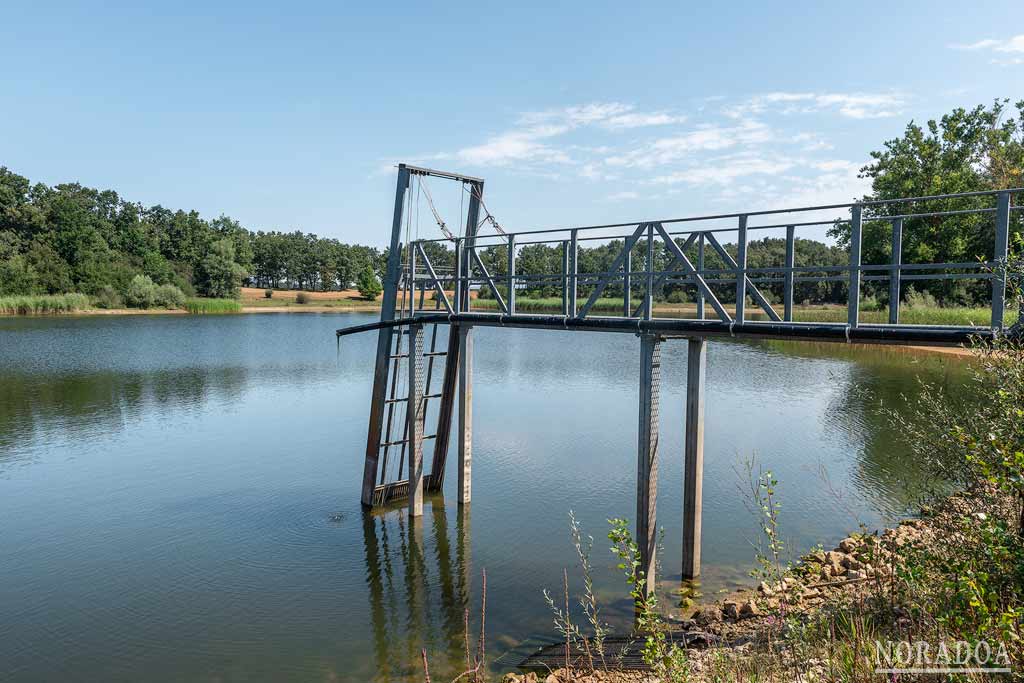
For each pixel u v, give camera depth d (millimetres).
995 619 4441
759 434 19250
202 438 20094
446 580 10727
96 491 15227
